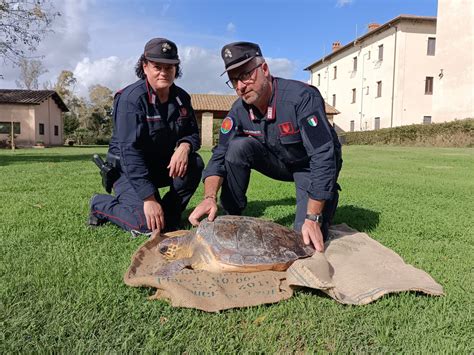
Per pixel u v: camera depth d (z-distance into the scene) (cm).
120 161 355
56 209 477
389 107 3331
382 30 3403
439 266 308
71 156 1688
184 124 390
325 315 224
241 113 353
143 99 356
